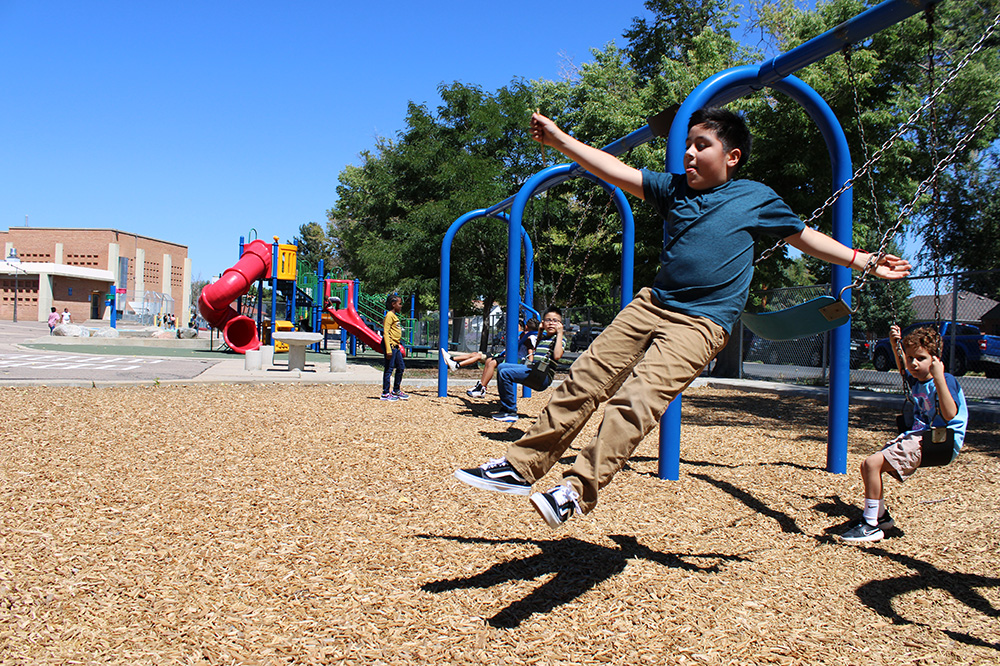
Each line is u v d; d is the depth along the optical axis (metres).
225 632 2.34
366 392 10.49
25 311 53.75
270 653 2.21
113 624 2.38
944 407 3.40
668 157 4.66
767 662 2.28
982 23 14.34
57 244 59.03
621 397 2.29
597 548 3.28
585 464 2.24
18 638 2.26
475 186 20.69
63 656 2.16
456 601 2.63
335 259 55.25
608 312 17.98
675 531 3.60
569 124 22.45
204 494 4.01
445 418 7.63
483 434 6.45
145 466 4.68
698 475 4.88
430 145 21.97
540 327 7.63
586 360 2.49
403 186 23.20
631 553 3.23
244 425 6.54
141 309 53.75
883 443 6.51
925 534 3.69
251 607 2.54
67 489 4.03
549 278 23.14
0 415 6.69
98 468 4.57
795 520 3.89
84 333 30.64
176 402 8.22
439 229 20.81
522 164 22.66
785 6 17.89
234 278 18.53
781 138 14.09
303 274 24.14
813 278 33.88
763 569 3.13
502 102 22.05
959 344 12.12
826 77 13.44
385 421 7.19
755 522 3.82
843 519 3.94
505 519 3.68
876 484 3.56
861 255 2.67
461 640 2.33
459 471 2.35
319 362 18.20
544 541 3.35
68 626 2.36
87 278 56.59
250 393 9.69
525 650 2.28
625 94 20.28
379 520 3.60
